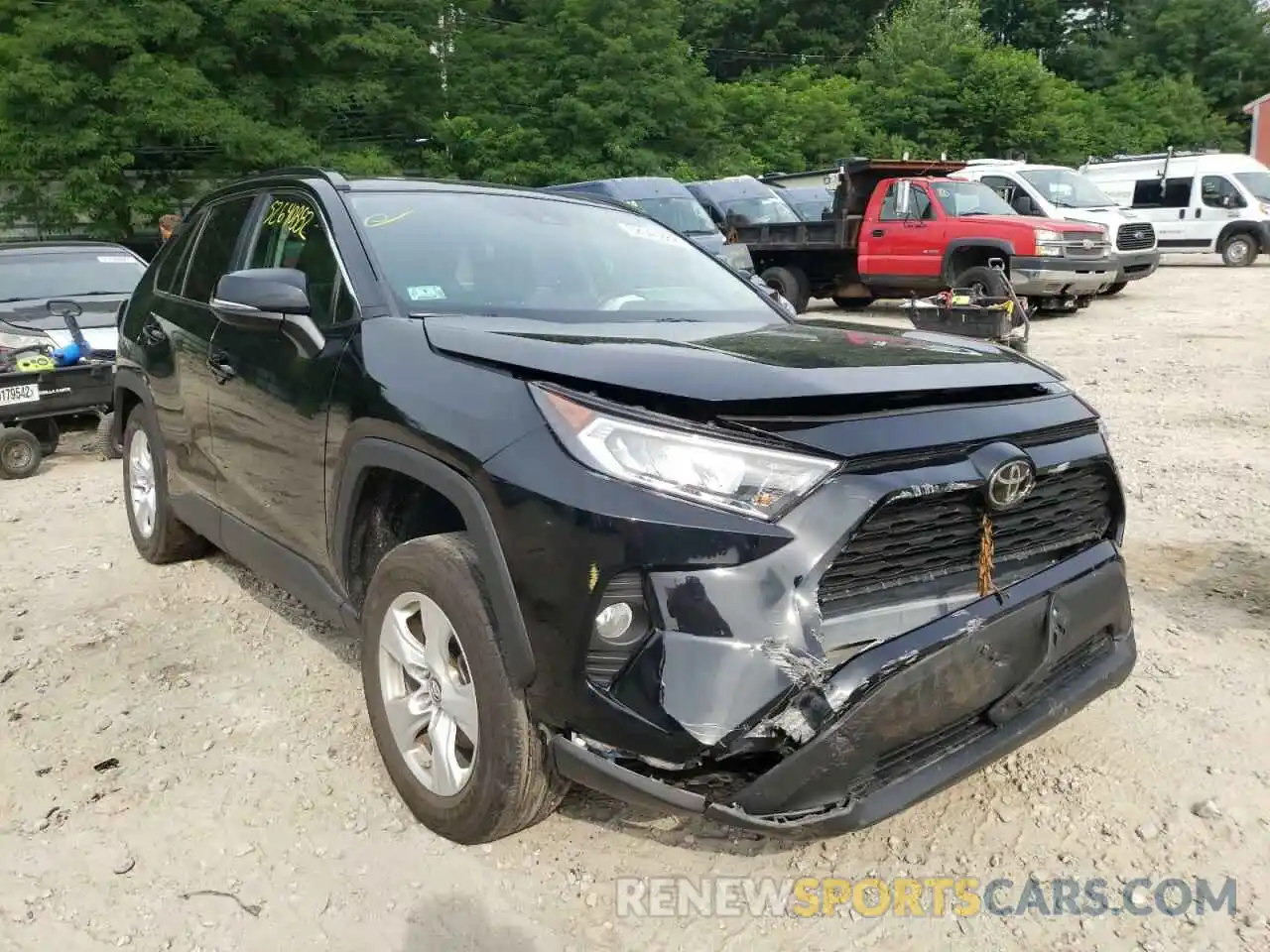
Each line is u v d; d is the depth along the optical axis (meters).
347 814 3.06
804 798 2.35
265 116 24.66
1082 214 16.44
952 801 3.16
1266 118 47.16
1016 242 13.88
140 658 4.09
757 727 2.31
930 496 2.47
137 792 3.18
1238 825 3.01
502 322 3.18
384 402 2.93
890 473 2.42
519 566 2.49
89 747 3.44
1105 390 9.52
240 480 3.92
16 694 3.81
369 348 3.13
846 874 2.84
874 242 15.30
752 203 19.38
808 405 2.45
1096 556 2.97
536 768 2.64
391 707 3.02
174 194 23.62
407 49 27.19
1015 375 2.90
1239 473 6.61
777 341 3.05
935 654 2.46
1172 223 24.23
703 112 32.41
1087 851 2.92
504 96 30.75
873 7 59.59
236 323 3.43
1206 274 22.16
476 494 2.60
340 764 3.33
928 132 41.62
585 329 3.14
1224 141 51.00
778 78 50.78
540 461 2.47
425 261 3.52
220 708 3.69
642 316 3.54
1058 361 11.10
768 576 2.32
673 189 16.09
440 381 2.82
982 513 2.61
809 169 39.31
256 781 3.23
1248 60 54.34
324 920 2.64
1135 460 6.98
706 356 2.71
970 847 2.95
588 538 2.37
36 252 9.64
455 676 2.81
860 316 16.03
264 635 4.29
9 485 7.01
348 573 3.24
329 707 3.69
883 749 2.42
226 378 3.91
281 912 2.67
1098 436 2.97
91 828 3.01
